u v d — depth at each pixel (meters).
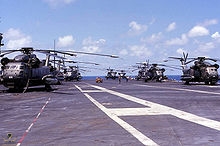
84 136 10.43
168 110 17.70
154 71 87.19
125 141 9.55
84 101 24.28
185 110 17.67
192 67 59.22
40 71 40.81
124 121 13.71
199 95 30.08
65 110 18.28
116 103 22.25
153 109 18.25
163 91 37.81
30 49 39.00
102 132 11.13
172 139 9.80
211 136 10.25
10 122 13.78
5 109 19.05
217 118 14.44
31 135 10.70
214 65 57.88
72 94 32.94
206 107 19.23
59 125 12.81
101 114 16.17
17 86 37.47
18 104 22.22
